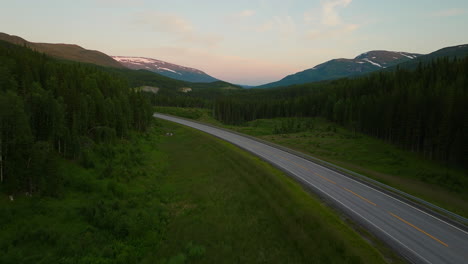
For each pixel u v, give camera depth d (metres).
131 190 26.92
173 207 24.16
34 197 20.47
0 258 13.57
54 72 49.53
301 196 22.36
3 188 20.36
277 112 150.75
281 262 14.60
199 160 41.38
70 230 17.41
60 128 30.31
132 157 38.16
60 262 14.23
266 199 22.58
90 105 41.88
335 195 23.05
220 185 28.75
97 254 15.50
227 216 21.16
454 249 14.66
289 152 43.84
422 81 85.31
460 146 51.34
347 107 104.94
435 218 18.75
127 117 55.25
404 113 67.62
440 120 58.00
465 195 39.56
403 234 16.28
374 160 58.09
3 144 21.08
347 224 17.53
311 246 15.08
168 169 37.44
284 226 18.00
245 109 152.50
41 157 21.86
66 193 23.09
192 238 18.08
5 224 16.67
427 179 46.06
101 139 41.72
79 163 30.53
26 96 31.25
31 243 15.38
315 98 141.12
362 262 12.90
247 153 41.41
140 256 16.05
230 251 16.19
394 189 24.98
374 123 82.38
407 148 65.69
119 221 18.67
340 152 64.25
